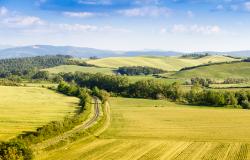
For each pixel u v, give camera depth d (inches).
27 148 1814.7
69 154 2005.4
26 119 3587.6
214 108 5039.4
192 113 4377.5
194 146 2333.9
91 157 1951.3
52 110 4424.2
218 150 2207.2
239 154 2094.0
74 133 2635.3
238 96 5418.3
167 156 2022.6
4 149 1743.4
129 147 2261.3
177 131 3058.6
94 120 3548.2
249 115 4173.2
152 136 2778.1
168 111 4569.4
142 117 4010.8
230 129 3189.0
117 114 4254.4
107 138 2630.4
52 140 2363.4
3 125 3144.7
